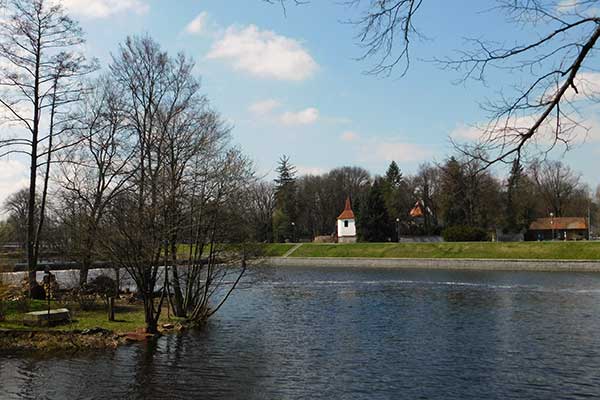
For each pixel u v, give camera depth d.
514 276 58.19
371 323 29.61
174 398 16.23
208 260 29.39
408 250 82.75
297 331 27.14
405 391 17.11
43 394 16.39
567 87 6.29
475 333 26.42
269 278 47.41
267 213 112.69
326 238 114.19
